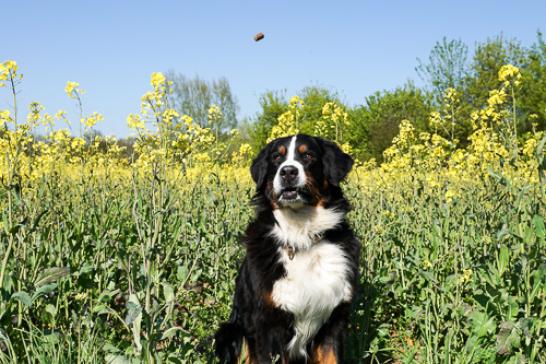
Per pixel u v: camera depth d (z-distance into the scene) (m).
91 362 3.23
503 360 3.67
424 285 4.77
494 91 4.26
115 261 4.65
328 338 4.12
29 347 3.36
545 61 28.80
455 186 6.07
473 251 4.64
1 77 3.32
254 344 4.12
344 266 4.05
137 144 4.13
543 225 3.30
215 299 5.19
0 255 3.82
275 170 4.34
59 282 3.97
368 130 33.00
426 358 4.04
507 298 3.55
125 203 5.87
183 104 44.06
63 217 4.90
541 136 3.84
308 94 31.77
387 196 6.58
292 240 4.04
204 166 5.82
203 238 5.41
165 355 3.34
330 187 4.34
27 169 4.89
